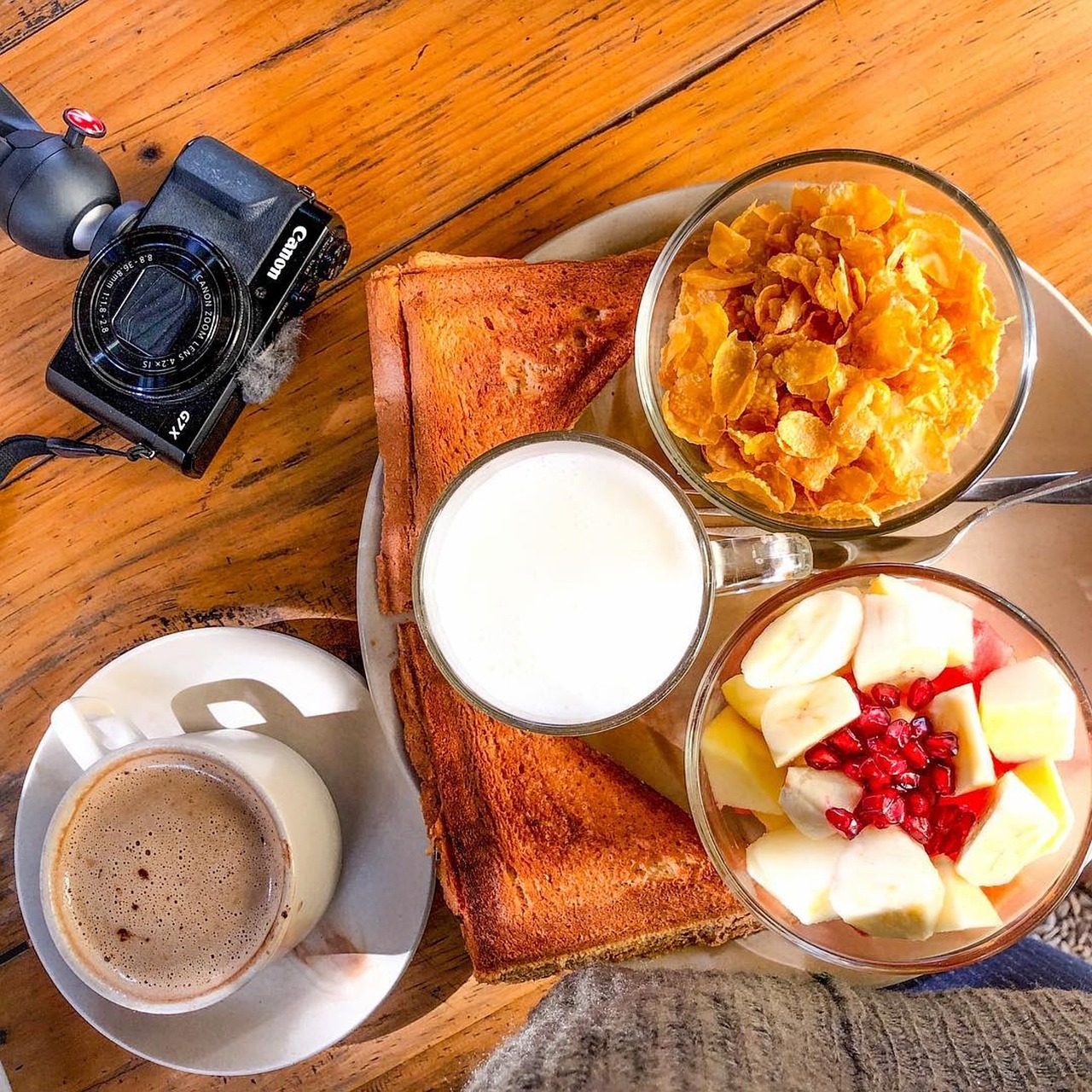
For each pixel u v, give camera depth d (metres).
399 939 0.40
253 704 0.40
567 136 0.42
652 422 0.37
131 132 0.42
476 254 0.42
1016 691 0.34
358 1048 0.43
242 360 0.40
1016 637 0.35
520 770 0.39
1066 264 0.41
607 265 0.39
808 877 0.35
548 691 0.36
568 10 0.41
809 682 0.35
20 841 0.40
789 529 0.37
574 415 0.40
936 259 0.36
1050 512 0.38
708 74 0.41
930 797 0.35
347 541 0.43
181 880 0.38
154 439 0.40
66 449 0.41
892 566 0.35
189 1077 0.44
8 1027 0.44
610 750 0.39
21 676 0.44
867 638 0.35
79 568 0.43
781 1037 0.32
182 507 0.43
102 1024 0.40
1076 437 0.38
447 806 0.39
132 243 0.38
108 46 0.42
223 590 0.43
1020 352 0.36
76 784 0.38
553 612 0.36
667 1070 0.30
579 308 0.39
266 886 0.38
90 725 0.39
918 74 0.41
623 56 0.41
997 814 0.34
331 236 0.40
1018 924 0.35
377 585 0.39
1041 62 0.40
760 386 0.36
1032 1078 0.31
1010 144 0.41
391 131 0.42
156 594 0.43
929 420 0.36
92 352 0.39
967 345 0.36
